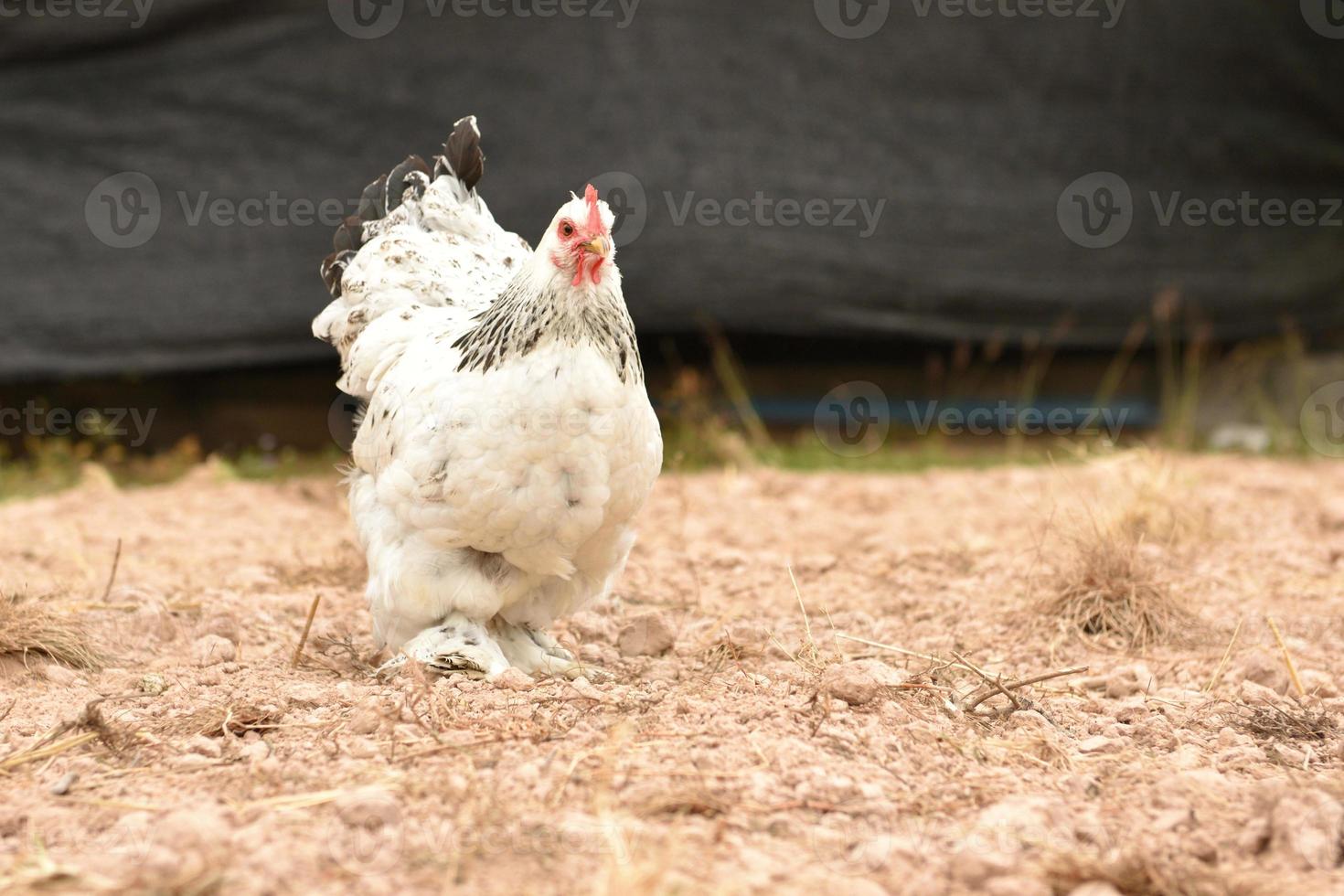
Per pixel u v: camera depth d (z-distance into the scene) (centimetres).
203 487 1186
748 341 1419
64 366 1259
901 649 613
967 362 1476
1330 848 409
